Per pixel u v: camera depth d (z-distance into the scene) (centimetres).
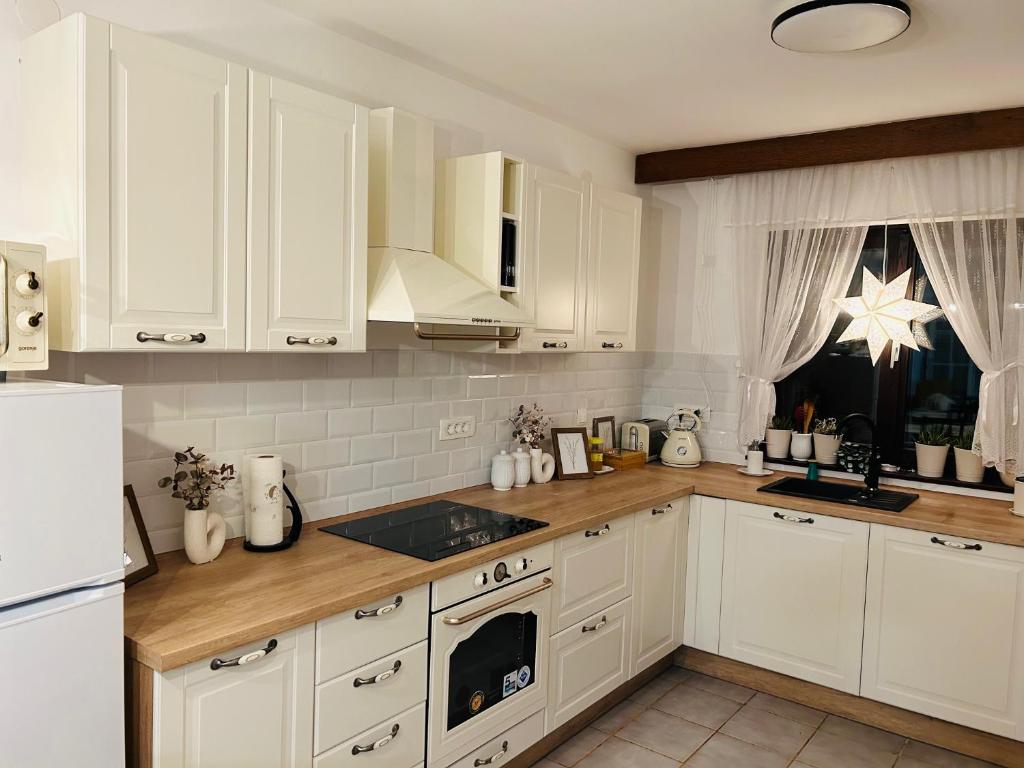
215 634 166
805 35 228
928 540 296
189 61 182
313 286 216
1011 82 282
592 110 338
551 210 305
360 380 275
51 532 142
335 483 270
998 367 328
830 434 386
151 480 215
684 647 371
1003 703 285
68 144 167
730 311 414
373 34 256
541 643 267
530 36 254
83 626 148
